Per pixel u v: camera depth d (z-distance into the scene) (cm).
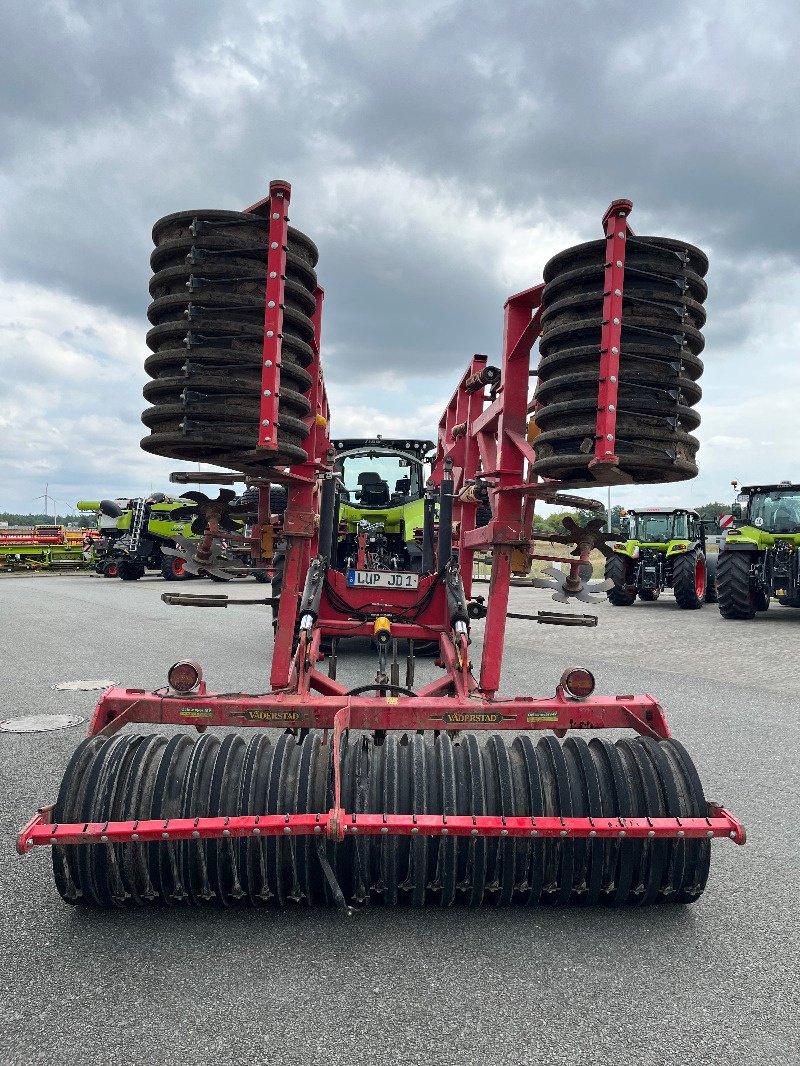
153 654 826
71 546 2942
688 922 257
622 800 249
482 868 243
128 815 240
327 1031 196
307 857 243
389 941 242
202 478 416
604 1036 195
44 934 243
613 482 323
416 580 508
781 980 222
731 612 1212
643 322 288
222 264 292
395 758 261
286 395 303
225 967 225
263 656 805
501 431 443
